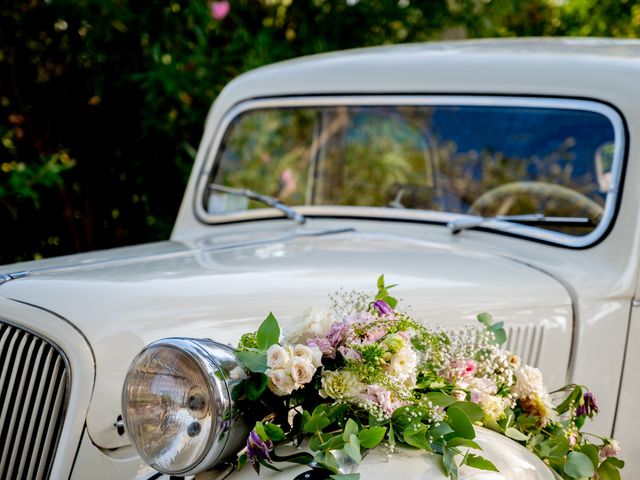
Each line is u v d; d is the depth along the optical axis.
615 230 2.84
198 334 2.22
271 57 5.34
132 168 5.43
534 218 3.03
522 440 2.25
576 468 2.22
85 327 2.13
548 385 2.68
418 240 3.06
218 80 5.24
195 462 1.84
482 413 2.05
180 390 1.85
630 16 6.41
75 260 2.65
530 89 3.13
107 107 5.36
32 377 2.13
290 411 2.05
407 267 2.69
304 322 2.04
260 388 1.89
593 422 2.73
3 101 5.21
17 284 2.31
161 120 5.23
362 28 5.66
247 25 5.59
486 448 2.00
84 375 2.09
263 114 3.64
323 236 3.11
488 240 3.09
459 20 5.73
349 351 1.99
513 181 3.13
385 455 1.91
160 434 1.86
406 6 5.67
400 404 1.99
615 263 2.81
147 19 5.13
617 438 2.79
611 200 2.88
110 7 5.05
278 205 3.48
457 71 3.29
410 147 3.35
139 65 5.27
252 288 2.39
